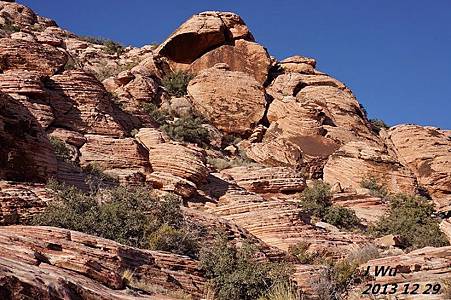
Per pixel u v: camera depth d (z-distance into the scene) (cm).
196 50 5638
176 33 5572
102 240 1424
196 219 2178
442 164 4831
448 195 4719
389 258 1725
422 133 5119
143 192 2103
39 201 1886
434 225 2902
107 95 3531
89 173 2659
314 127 4728
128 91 4672
